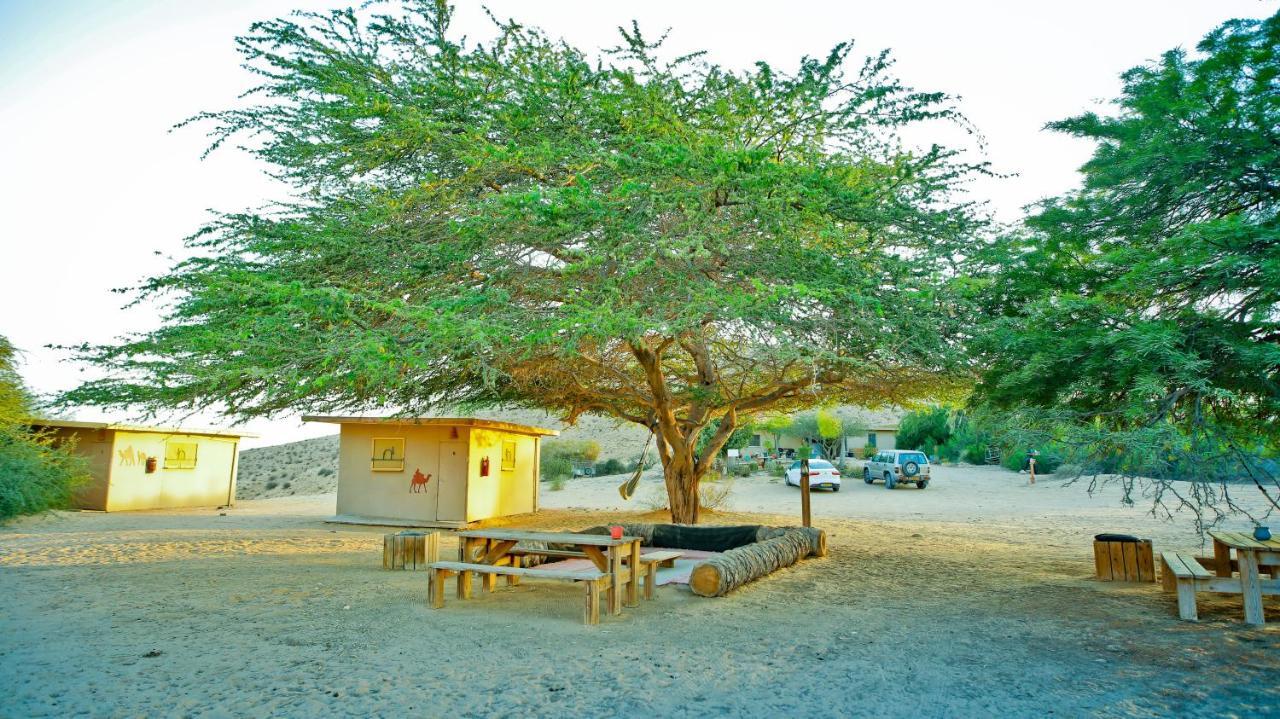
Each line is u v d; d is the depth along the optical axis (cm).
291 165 1140
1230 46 744
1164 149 773
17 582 957
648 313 998
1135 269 725
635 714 488
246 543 1416
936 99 1032
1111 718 474
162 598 853
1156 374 697
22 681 545
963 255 1043
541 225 928
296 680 552
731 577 899
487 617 761
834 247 991
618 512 2219
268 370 916
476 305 925
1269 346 661
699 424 1722
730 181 891
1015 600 853
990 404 935
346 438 1948
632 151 991
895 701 511
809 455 4375
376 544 1433
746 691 533
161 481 2320
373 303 841
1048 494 2783
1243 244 680
